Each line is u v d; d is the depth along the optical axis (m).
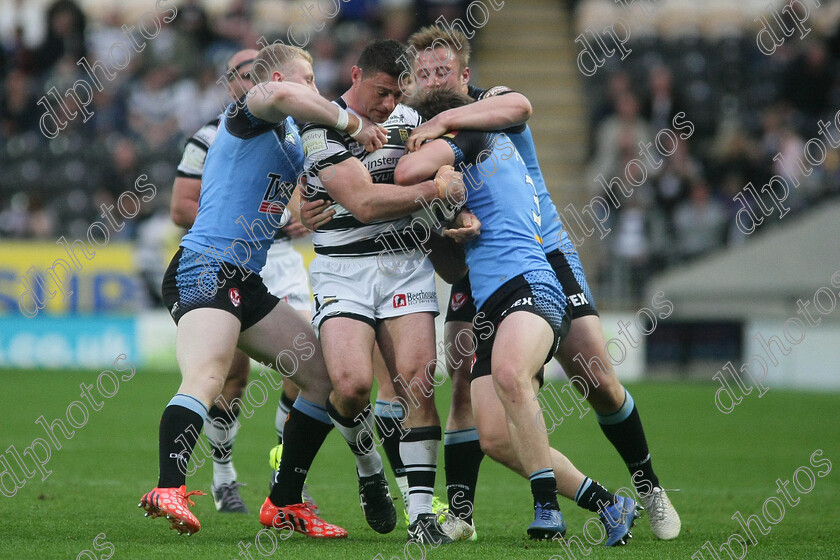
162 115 54.59
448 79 16.11
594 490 14.72
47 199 52.00
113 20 57.94
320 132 14.77
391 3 57.97
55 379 41.62
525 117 15.07
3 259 45.78
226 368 14.07
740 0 65.62
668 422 34.28
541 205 15.93
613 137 55.38
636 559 13.23
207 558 12.70
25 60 56.72
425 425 14.60
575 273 15.74
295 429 14.93
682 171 53.41
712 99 57.69
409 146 14.70
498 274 14.36
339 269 15.02
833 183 53.41
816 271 47.84
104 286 46.31
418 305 14.98
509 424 13.94
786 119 56.75
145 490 19.34
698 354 47.84
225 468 18.03
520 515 17.78
